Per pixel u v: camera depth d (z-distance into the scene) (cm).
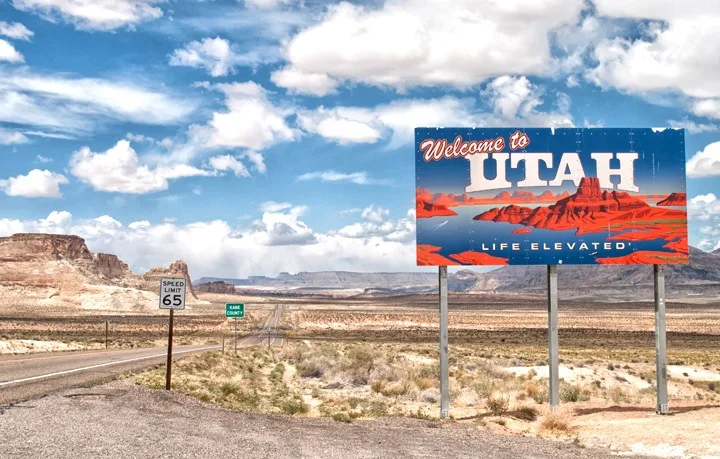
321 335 11888
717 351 8406
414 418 2028
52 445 1170
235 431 1439
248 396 2553
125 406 1694
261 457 1174
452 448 1404
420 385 3269
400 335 12200
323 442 1380
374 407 2377
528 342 10181
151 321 16300
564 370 4691
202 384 2808
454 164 2216
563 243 2222
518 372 4703
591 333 13025
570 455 1407
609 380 4347
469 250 2195
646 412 2167
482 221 2209
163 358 4059
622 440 1650
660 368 2147
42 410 1588
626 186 2244
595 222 2227
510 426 1936
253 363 4641
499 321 19288
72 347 5662
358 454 1262
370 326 16438
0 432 1272
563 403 2453
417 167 2209
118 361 3662
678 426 1789
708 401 2603
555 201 2225
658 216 2241
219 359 4303
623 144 2250
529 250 2211
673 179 2253
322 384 3666
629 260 2217
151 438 1278
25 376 2562
